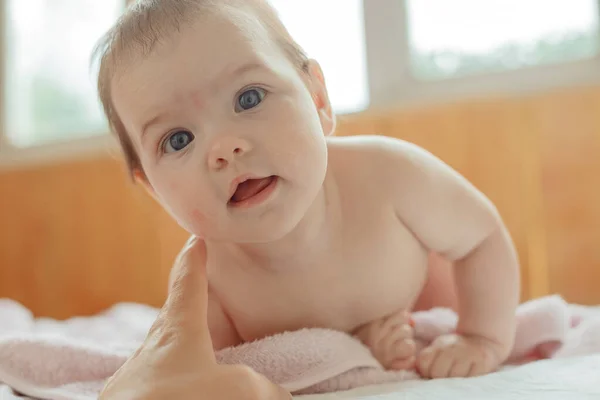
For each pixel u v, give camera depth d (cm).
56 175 181
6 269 183
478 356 69
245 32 63
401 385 61
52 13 208
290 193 61
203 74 60
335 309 74
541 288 132
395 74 164
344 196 73
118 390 51
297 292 73
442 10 162
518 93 146
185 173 61
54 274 178
